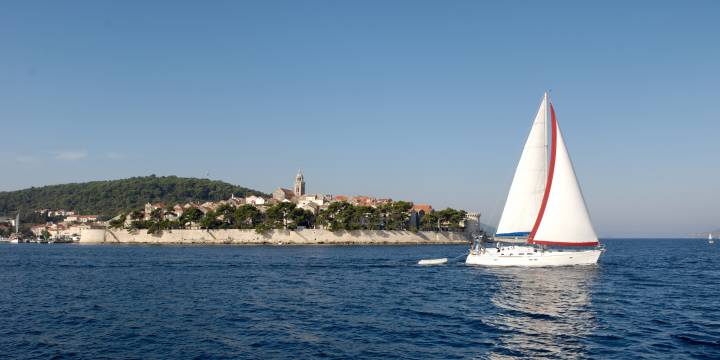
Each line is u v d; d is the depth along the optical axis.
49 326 31.09
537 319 32.34
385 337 27.70
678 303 38.47
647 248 184.75
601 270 62.44
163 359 23.58
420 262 79.31
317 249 152.00
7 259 99.94
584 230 59.34
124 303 40.00
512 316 33.41
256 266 77.88
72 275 64.00
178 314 34.97
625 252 138.25
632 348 25.12
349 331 29.22
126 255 116.19
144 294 45.31
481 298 41.00
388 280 55.84
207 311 36.12
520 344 26.00
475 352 24.52
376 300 40.81
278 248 162.38
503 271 60.59
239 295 44.34
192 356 24.06
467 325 30.69
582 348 25.14
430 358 23.56
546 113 60.19
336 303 39.44
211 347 25.73
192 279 58.34
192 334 28.66
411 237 197.50
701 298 41.19
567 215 59.09
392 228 198.00
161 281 56.28
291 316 34.03
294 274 64.19
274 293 45.62
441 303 38.94
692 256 114.75
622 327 29.84
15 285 52.75
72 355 24.36
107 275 63.88
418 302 39.56
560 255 61.53
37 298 43.03
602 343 26.11
